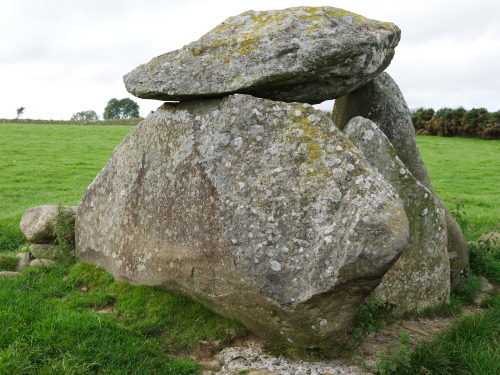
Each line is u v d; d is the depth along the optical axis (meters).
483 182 18.28
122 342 4.60
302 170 4.72
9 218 9.98
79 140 28.59
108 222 6.23
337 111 7.43
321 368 4.35
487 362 4.48
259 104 5.13
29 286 5.93
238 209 4.83
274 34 5.33
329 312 4.35
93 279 6.18
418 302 5.63
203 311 5.13
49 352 4.32
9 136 28.98
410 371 4.38
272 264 4.53
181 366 4.34
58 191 14.61
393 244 4.06
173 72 5.64
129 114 78.25
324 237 4.36
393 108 6.70
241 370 4.30
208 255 4.93
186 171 5.31
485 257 7.15
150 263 5.54
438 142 32.88
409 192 5.54
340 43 5.18
